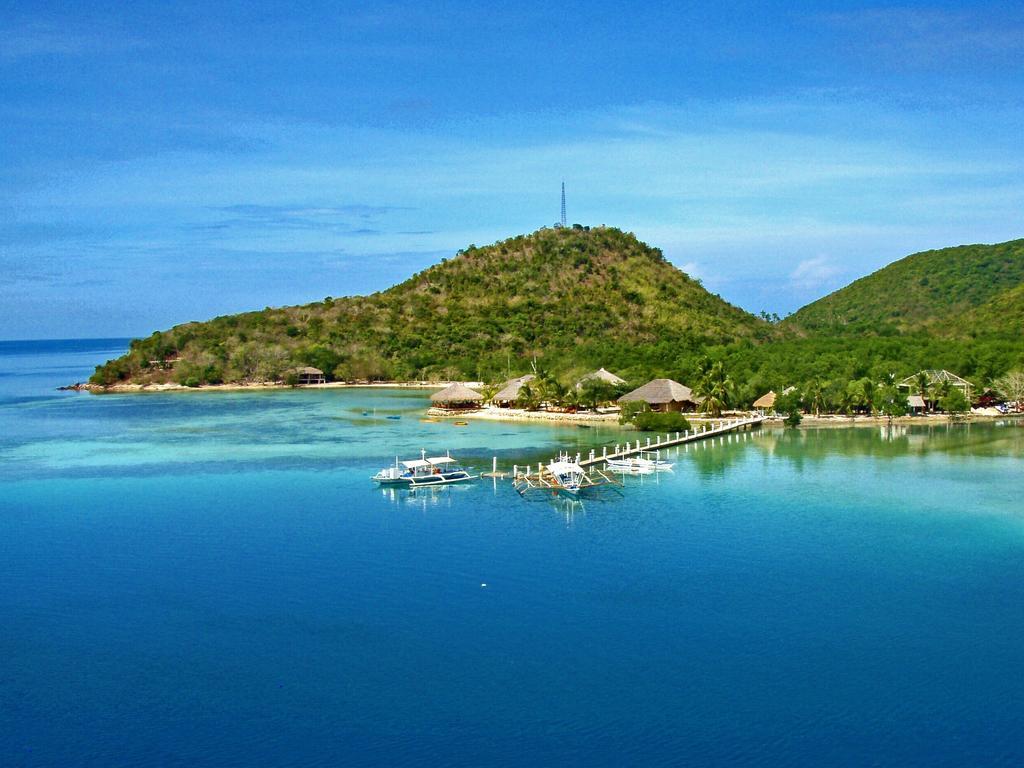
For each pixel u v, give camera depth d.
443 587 57.88
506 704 42.66
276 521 75.00
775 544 67.12
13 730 40.81
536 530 71.44
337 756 38.56
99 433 132.12
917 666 46.53
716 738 39.84
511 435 128.38
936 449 111.12
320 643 49.44
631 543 67.50
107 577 60.56
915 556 64.06
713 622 51.94
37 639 50.41
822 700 43.06
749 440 120.25
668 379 150.50
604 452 103.62
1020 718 41.50
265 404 181.00
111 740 39.94
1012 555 64.25
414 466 92.12
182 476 95.50
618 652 48.06
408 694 43.69
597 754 38.66
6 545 68.31
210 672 46.19
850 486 87.69
